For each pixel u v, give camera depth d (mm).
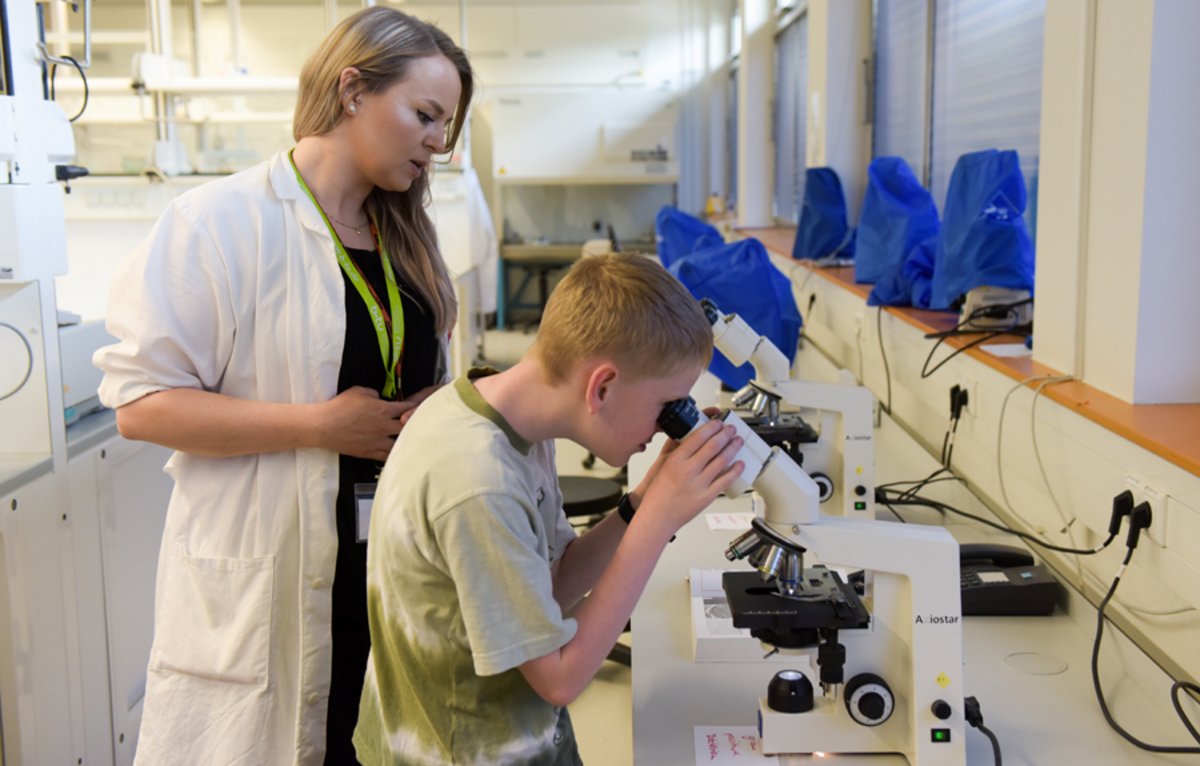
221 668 1480
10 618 1918
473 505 1052
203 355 1474
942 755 1259
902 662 1290
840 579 1386
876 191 3762
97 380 2264
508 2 9086
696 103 9375
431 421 1133
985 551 1867
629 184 9375
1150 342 1830
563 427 1125
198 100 5480
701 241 4559
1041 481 2080
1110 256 1923
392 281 1578
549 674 1061
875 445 2967
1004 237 2750
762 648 1576
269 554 1481
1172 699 1384
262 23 8719
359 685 1536
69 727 2119
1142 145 1794
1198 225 1789
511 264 9203
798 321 3301
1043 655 1600
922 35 4953
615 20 9188
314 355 1490
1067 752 1313
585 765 2330
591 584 1321
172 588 1512
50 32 5930
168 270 1437
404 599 1118
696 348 1084
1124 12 1847
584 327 1056
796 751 1311
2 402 2023
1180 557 1503
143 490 2447
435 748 1145
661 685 1504
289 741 1497
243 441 1436
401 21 1473
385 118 1456
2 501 1885
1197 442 1552
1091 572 1883
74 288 5051
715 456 1115
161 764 1502
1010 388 2236
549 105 8555
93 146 5406
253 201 1488
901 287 3441
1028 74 3693
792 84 7887
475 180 6371
